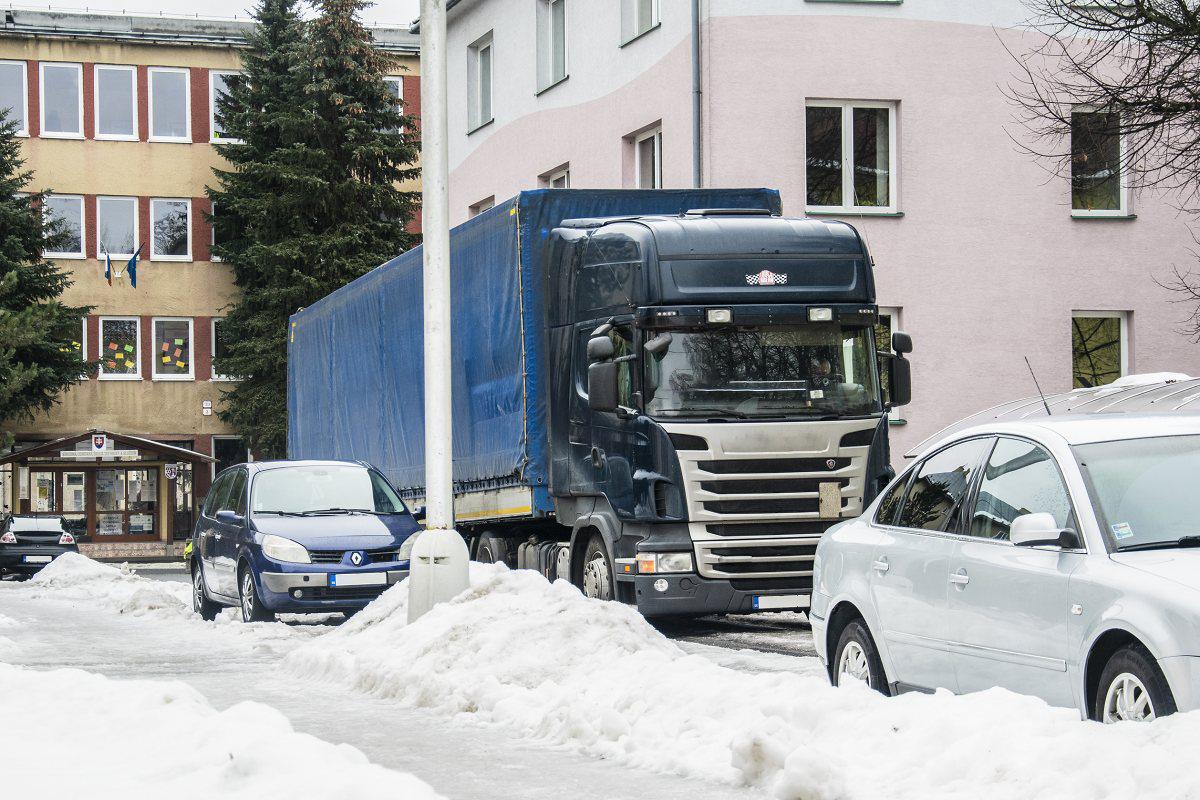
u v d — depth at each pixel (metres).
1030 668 7.73
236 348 52.97
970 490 8.73
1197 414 8.47
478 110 39.31
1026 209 29.50
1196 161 21.08
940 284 29.14
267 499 20.39
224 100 56.03
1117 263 29.94
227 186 54.94
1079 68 22.39
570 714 9.40
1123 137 22.16
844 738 7.70
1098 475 7.92
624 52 31.19
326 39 53.16
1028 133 29.33
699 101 28.48
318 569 18.98
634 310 16.09
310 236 51.88
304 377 29.91
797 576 16.05
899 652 8.97
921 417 28.98
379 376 24.41
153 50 58.62
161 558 55.34
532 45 35.41
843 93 28.73
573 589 12.89
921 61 29.00
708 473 15.77
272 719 7.90
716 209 17.77
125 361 57.94
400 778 6.28
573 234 17.53
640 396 15.95
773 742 7.65
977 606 8.18
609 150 31.88
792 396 16.08
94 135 58.19
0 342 48.03
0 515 54.66
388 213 53.88
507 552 20.00
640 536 16.08
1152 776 6.05
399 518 20.17
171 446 54.19
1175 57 20.08
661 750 8.52
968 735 7.09
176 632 19.05
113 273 57.97
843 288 16.41
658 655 11.23
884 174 29.14
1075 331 30.11
